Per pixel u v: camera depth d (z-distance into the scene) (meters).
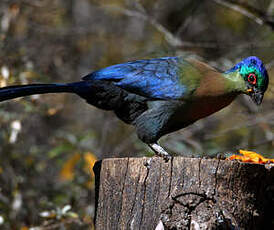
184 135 14.14
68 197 12.56
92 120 16.12
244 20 16.47
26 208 12.37
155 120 8.10
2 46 13.15
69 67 15.91
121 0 17.00
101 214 7.00
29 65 13.08
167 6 17.86
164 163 6.51
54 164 13.85
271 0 15.25
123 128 15.45
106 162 6.98
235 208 6.23
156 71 8.16
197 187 6.32
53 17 15.77
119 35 17.00
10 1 14.55
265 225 6.52
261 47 13.88
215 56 15.35
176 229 6.16
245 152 7.31
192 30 17.50
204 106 8.09
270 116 13.68
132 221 6.59
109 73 8.21
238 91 8.16
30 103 12.05
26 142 13.73
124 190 6.73
